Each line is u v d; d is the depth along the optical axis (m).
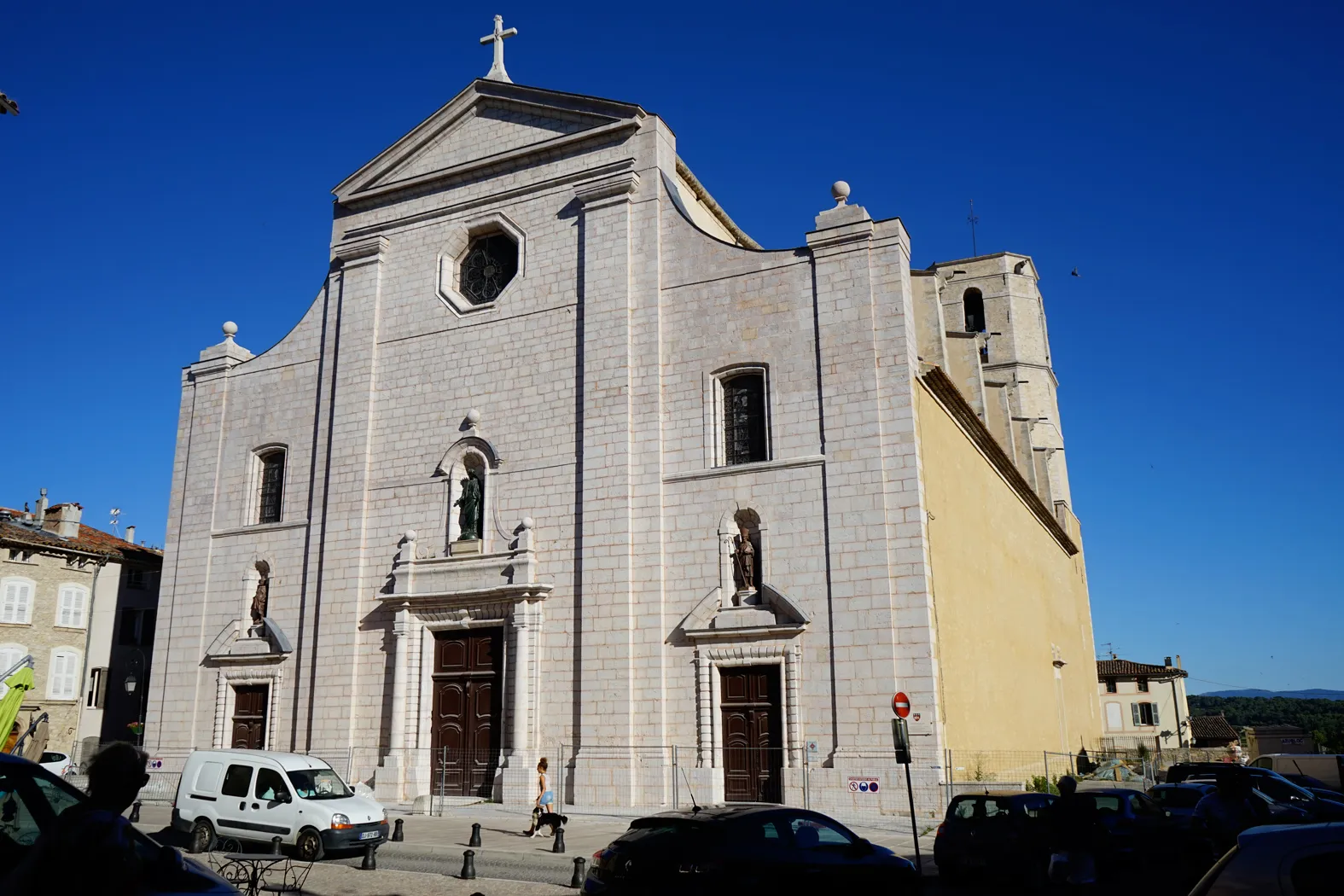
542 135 32.81
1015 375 56.66
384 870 18.62
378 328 33.94
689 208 33.09
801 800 24.50
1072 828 14.90
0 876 6.46
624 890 12.66
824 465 26.12
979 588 30.31
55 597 43.09
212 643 33.84
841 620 25.06
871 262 26.86
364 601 31.58
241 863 16.06
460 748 29.19
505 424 30.88
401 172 35.22
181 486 36.41
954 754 24.98
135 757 6.35
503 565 29.25
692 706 26.30
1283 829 6.98
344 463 33.00
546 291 31.31
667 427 28.42
